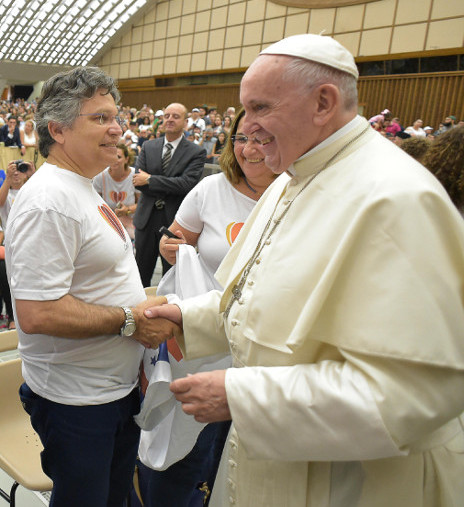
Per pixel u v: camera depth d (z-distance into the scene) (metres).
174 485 1.60
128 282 1.26
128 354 1.27
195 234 1.82
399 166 0.83
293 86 0.83
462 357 0.75
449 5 11.41
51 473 1.25
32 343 1.20
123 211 3.70
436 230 0.77
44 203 1.06
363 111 13.35
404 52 12.27
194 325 1.21
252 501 0.99
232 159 1.65
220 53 17.11
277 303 0.88
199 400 0.88
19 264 1.07
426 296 0.74
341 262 0.80
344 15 13.39
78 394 1.20
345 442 0.77
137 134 12.59
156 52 19.92
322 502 0.92
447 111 11.74
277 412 0.81
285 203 1.00
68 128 1.13
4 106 17.72
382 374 0.76
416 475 0.88
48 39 21.78
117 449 1.39
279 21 15.01
